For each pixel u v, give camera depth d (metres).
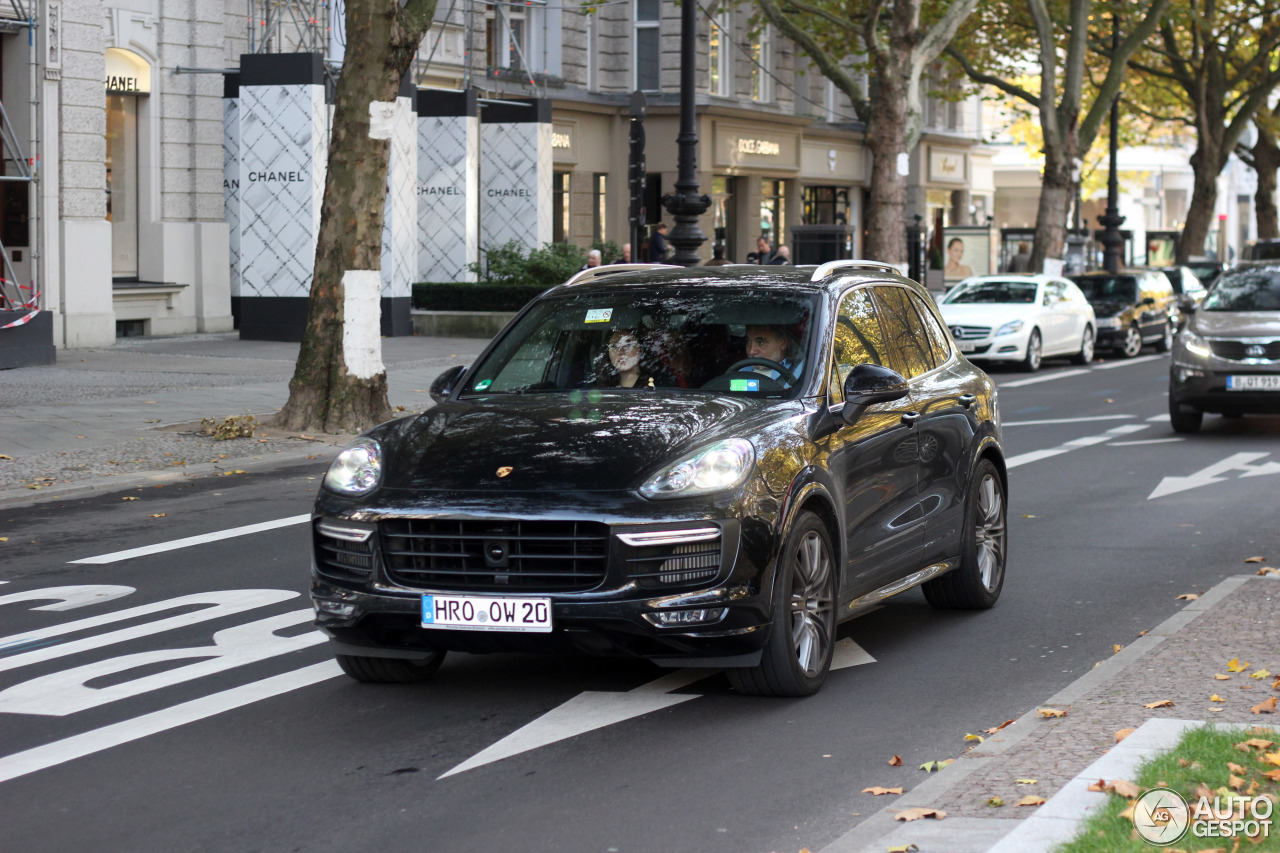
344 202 16.12
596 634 5.86
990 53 44.59
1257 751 5.00
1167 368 27.84
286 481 13.38
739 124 43.47
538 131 33.69
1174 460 14.66
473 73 35.28
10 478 13.03
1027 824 4.43
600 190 41.34
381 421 16.47
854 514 6.81
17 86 24.69
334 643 6.39
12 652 7.46
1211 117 48.94
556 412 6.58
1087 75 47.78
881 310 7.86
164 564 9.72
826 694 6.54
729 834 4.82
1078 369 27.80
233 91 30.31
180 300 29.75
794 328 7.09
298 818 5.05
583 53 39.94
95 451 14.46
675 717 6.19
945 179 57.62
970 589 8.16
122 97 28.92
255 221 28.17
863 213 52.97
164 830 4.95
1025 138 74.75
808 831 4.84
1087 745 5.29
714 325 7.18
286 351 25.84
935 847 4.38
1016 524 11.11
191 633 7.80
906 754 5.66
